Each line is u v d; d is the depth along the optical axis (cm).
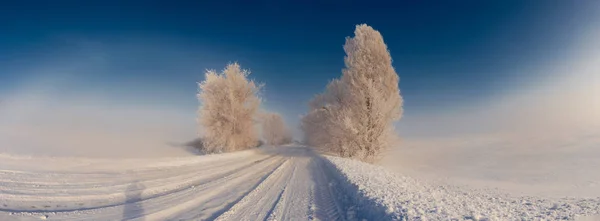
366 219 489
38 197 612
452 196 619
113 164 1240
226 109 2416
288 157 2055
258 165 1482
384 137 1853
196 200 666
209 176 1065
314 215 536
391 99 1838
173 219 513
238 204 622
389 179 839
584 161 1577
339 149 2023
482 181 1183
